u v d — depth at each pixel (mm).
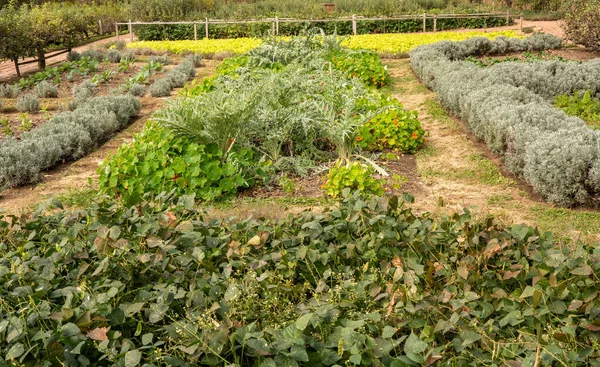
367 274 3619
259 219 4312
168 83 13258
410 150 7988
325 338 2889
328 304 3047
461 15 23562
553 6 27125
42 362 2623
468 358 2725
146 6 25672
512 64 12250
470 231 3771
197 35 23656
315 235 3955
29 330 2783
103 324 2818
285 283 3482
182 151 6758
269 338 2891
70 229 4004
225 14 27000
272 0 29688
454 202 6191
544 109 7590
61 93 14297
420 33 22594
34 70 17891
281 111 7520
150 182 6465
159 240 3557
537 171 6152
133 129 10211
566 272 3406
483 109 8062
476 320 2938
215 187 6465
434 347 2840
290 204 6262
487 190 6574
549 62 12438
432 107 10773
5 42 15820
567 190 5941
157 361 2703
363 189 6172
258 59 12906
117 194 6605
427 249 3836
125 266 3414
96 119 9406
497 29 23344
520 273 3484
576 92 10766
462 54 16094
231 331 2850
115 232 3559
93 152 8828
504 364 2609
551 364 2604
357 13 25156
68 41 18625
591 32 16328
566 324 2811
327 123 7406
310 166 7273
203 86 9906
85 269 3383
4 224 4125
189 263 3637
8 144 8312
